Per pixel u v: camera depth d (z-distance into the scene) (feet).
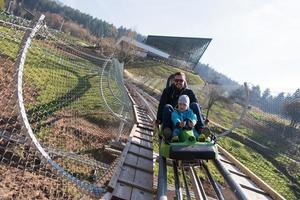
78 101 66.90
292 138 119.75
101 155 49.29
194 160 18.45
